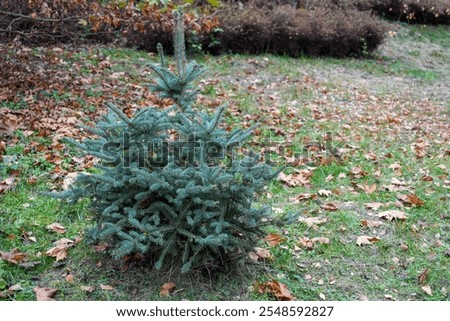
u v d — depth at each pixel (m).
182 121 3.62
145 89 7.98
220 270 3.74
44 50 9.66
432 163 6.14
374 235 4.42
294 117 7.48
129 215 3.35
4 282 3.46
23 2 9.79
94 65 9.05
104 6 7.83
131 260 3.78
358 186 5.30
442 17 16.16
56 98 7.13
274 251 4.06
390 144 6.77
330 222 4.58
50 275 3.68
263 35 10.98
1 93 7.08
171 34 10.18
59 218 4.33
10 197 4.56
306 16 11.99
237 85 8.69
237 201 3.56
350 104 8.71
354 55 12.40
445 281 3.87
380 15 15.47
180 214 3.45
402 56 13.16
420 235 4.45
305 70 10.40
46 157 5.33
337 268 3.96
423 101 9.70
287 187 5.26
